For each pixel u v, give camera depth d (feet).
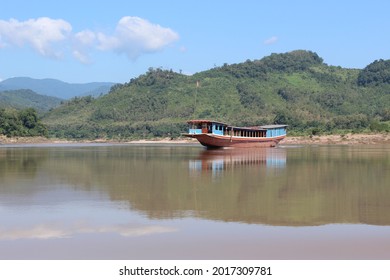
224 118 576.61
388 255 52.49
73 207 81.97
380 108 599.98
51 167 159.94
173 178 125.08
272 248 55.16
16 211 78.43
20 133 477.77
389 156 211.41
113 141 525.34
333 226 66.08
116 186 109.09
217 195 94.63
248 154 233.35
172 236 60.54
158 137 530.68
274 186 108.27
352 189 103.14
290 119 508.12
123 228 65.21
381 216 73.31
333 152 248.73
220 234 61.41
